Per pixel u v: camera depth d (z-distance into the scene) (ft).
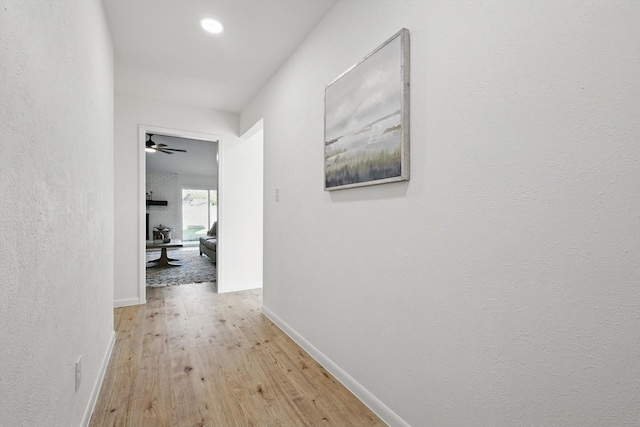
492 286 3.49
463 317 3.82
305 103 7.84
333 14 6.68
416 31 4.50
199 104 12.60
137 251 11.46
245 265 13.87
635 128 2.46
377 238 5.29
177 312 10.50
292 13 6.95
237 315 10.27
